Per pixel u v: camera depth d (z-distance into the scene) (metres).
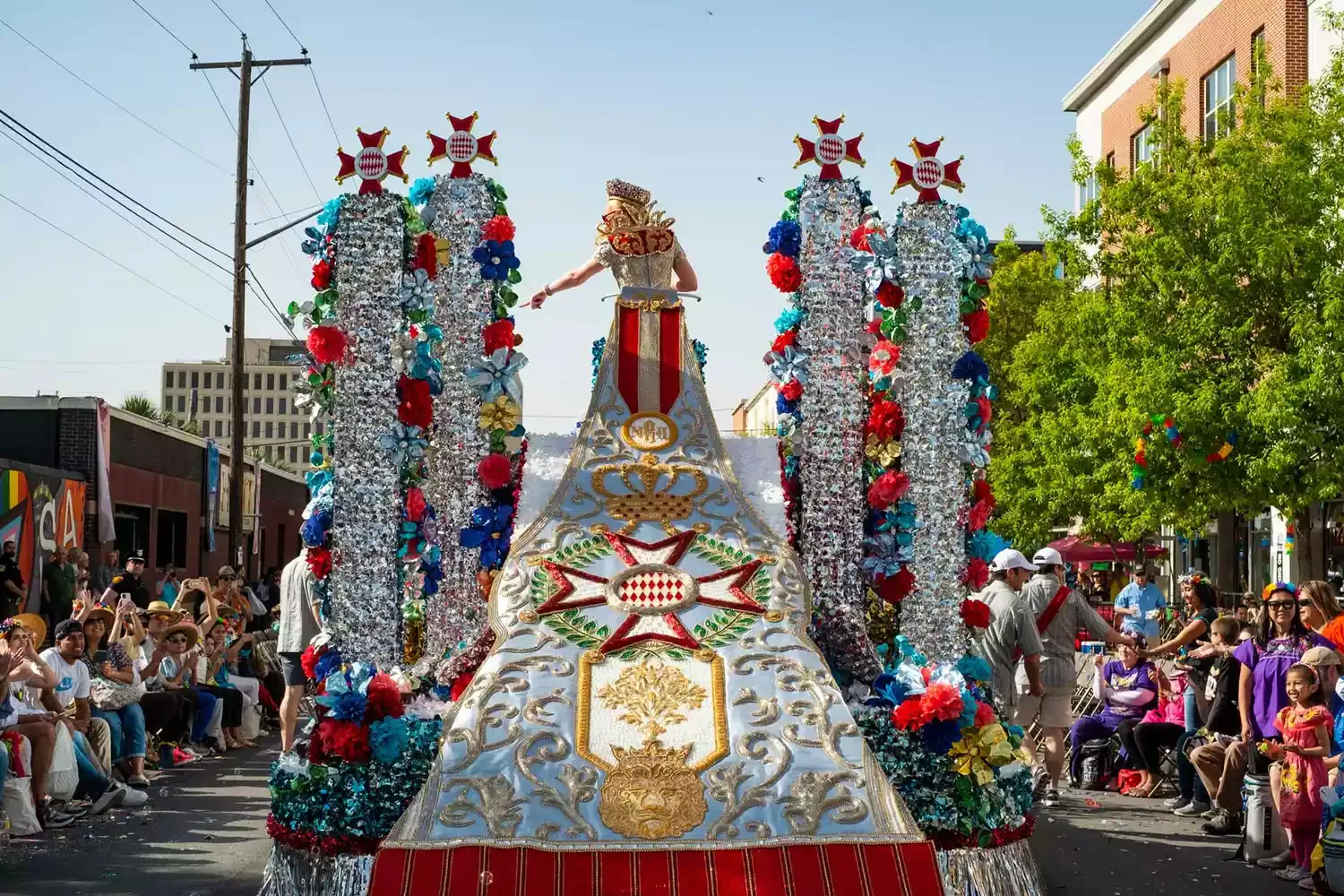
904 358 8.22
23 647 10.13
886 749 7.22
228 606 16.45
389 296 8.00
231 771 12.93
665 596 7.88
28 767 9.67
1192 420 19.47
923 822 7.06
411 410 7.95
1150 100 32.62
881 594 8.11
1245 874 8.59
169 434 30.92
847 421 8.29
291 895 7.04
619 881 6.34
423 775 7.01
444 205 8.55
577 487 8.70
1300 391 18.34
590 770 6.81
